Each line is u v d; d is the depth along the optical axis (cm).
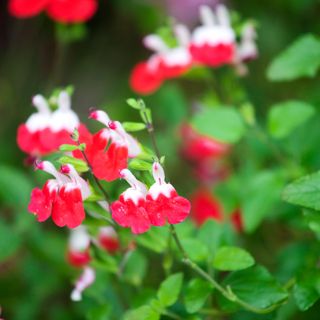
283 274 69
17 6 78
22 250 89
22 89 110
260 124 84
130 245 65
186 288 64
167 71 75
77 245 73
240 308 61
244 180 77
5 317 80
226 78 79
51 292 81
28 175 95
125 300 69
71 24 85
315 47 69
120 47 120
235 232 73
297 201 60
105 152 59
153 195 57
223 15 74
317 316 70
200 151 85
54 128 64
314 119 74
